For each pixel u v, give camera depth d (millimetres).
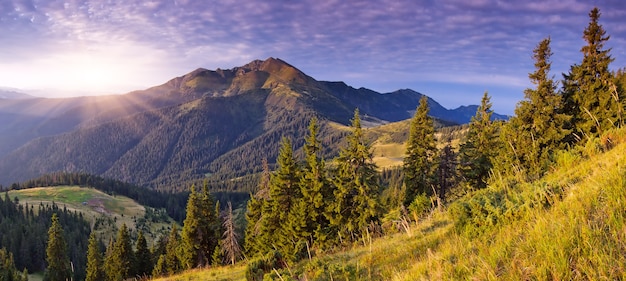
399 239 11414
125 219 171750
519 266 4105
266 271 13531
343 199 27750
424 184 33969
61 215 136125
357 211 26469
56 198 188375
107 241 134500
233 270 25688
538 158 18188
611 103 26484
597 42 31094
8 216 121125
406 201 33969
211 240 47406
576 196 5473
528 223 5477
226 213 44469
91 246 59156
